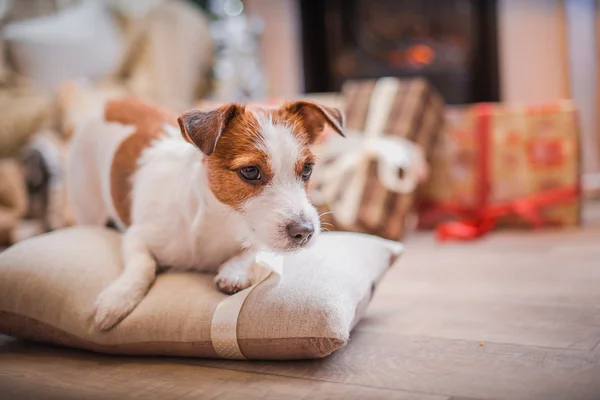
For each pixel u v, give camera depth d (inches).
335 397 41.6
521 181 107.3
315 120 57.0
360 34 170.1
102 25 139.3
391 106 109.4
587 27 136.6
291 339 46.6
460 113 113.1
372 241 61.7
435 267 82.4
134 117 67.4
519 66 149.6
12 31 133.4
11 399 43.3
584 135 138.7
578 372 43.8
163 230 56.2
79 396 43.5
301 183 51.6
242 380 45.4
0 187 119.0
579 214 105.6
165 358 50.9
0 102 126.0
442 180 113.3
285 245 47.7
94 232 62.5
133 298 51.1
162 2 146.2
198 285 53.1
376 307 64.2
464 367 45.9
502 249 91.7
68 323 51.4
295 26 169.5
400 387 42.8
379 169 100.0
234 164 49.8
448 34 164.7
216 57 156.4
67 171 73.0
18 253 56.3
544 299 63.1
